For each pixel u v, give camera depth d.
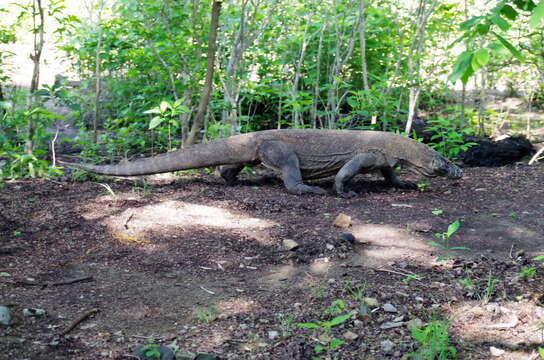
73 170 6.96
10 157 7.48
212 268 4.10
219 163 6.60
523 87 13.09
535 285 3.72
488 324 3.23
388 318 3.30
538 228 5.08
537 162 8.22
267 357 2.84
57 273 3.89
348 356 2.88
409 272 4.01
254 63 9.23
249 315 3.34
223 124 8.17
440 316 3.32
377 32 9.69
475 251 4.49
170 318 3.29
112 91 10.61
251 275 4.00
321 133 6.64
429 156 6.40
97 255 4.26
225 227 5.00
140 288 3.71
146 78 9.57
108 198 5.82
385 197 6.25
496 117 11.47
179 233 4.80
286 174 6.44
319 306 3.47
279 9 9.74
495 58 9.97
